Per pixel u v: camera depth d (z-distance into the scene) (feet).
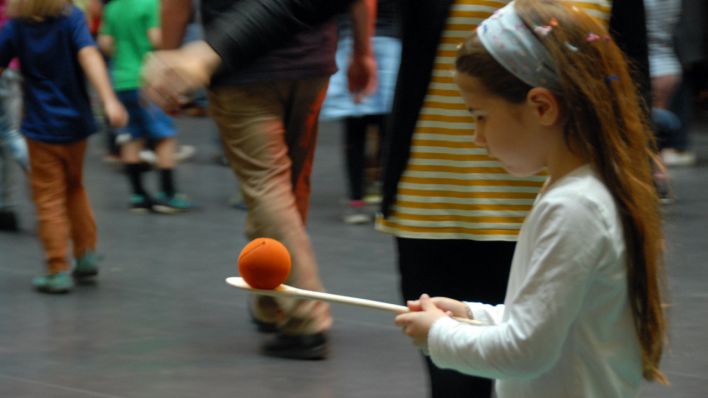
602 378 8.96
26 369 19.42
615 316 8.90
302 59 18.79
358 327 21.79
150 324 22.08
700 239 28.45
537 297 8.57
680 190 35.14
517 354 8.63
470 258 13.03
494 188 12.71
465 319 9.80
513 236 12.73
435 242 12.98
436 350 9.21
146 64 11.37
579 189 8.66
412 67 12.78
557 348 8.60
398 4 12.92
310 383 18.70
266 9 11.53
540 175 12.73
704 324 21.56
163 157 33.09
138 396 18.08
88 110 24.50
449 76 12.57
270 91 18.62
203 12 18.47
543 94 8.77
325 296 9.71
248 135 18.66
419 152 12.87
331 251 28.04
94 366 19.58
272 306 20.44
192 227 31.12
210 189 36.78
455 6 12.37
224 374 19.13
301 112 19.30
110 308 23.21
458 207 12.82
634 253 8.79
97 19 35.42
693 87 40.73
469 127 12.64
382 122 31.45
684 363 19.33
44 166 24.14
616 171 8.75
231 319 22.47
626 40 12.35
